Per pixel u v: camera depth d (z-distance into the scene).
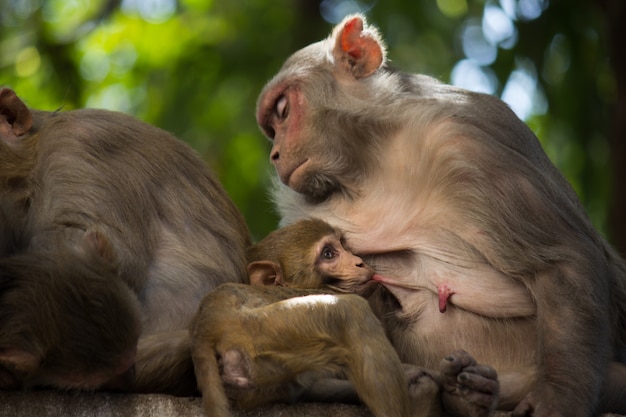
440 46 21.45
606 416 10.49
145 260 10.37
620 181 18.16
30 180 10.52
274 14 22.33
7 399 8.93
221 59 21.84
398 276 11.35
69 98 21.77
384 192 11.52
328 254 11.19
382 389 8.93
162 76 22.14
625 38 18.23
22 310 8.61
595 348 10.50
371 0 21.73
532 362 11.02
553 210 11.07
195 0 22.88
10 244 9.62
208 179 11.37
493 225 10.99
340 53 12.27
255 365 9.05
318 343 9.09
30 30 22.17
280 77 12.32
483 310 11.05
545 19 19.92
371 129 11.61
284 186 12.44
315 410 9.38
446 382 9.47
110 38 23.00
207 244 10.87
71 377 8.76
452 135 11.27
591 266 10.89
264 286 9.69
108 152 10.60
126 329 8.85
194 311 10.52
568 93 20.14
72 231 9.91
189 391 9.99
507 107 11.95
